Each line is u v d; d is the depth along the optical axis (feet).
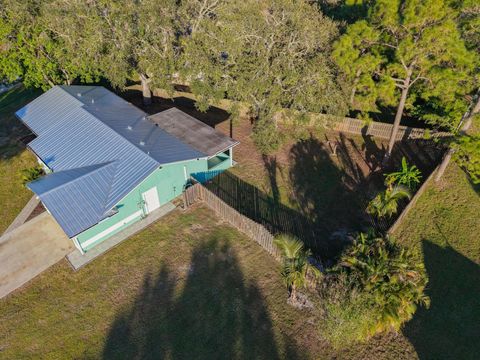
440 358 51.44
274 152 93.71
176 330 54.54
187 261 64.85
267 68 83.15
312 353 51.70
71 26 89.61
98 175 69.36
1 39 91.40
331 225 72.95
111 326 55.21
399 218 69.41
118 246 67.46
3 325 55.42
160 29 94.22
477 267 64.34
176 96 117.50
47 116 88.07
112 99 96.58
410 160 89.81
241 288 60.44
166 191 75.66
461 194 78.95
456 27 65.82
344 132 102.17
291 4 81.10
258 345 52.70
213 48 88.89
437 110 88.43
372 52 80.74
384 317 49.11
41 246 68.03
